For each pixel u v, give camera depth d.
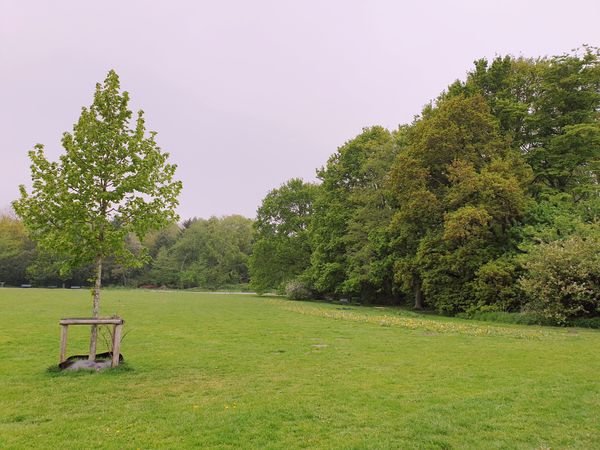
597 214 24.89
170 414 6.97
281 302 40.88
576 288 19.84
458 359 11.89
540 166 30.78
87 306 29.73
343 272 42.34
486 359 11.85
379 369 10.61
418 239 31.75
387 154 37.00
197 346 14.03
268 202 56.53
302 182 57.59
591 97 28.91
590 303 21.03
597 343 14.77
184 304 35.12
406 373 10.14
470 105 29.03
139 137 10.65
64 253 10.07
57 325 18.64
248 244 94.94
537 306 22.25
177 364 11.10
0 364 10.73
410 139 33.09
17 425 6.44
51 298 37.88
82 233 9.70
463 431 6.26
